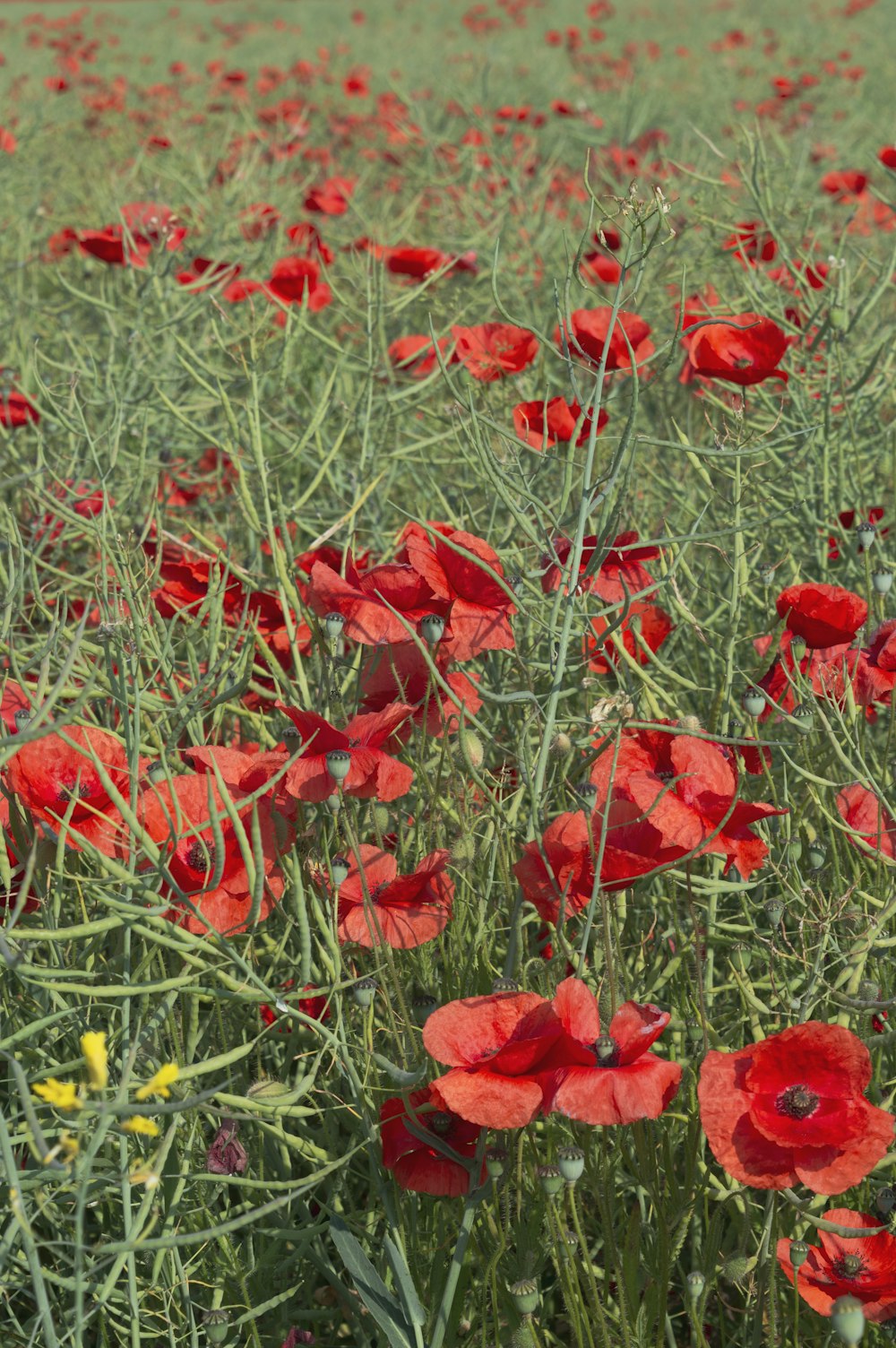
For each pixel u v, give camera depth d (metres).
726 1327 1.72
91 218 4.48
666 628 1.86
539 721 1.81
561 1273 1.54
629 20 14.55
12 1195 1.43
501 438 1.93
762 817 1.55
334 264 3.90
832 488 2.18
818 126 5.88
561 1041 1.47
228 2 17.73
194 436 2.57
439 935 1.67
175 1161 1.61
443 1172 1.53
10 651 1.66
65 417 2.13
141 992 1.51
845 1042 1.45
